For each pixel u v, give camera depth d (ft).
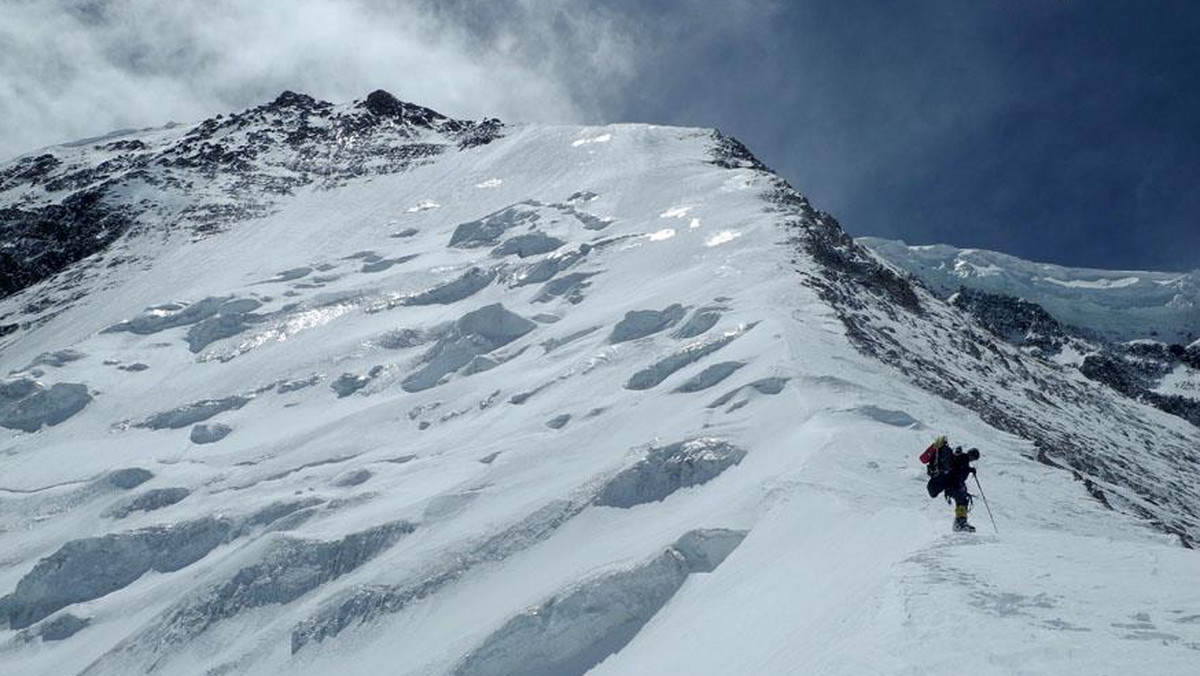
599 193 219.41
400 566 77.25
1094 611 28.40
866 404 82.94
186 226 291.17
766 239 161.58
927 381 114.52
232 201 308.60
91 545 103.91
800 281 134.21
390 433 123.03
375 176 312.71
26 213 336.70
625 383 108.68
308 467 118.32
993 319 478.59
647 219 191.83
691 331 119.34
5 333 242.78
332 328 175.11
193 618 84.53
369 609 73.97
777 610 42.34
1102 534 62.13
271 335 179.83
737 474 74.18
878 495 60.90
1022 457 81.41
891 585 34.30
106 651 86.48
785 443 75.97
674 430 86.48
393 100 401.70
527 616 59.36
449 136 368.27
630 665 50.37
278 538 88.79
